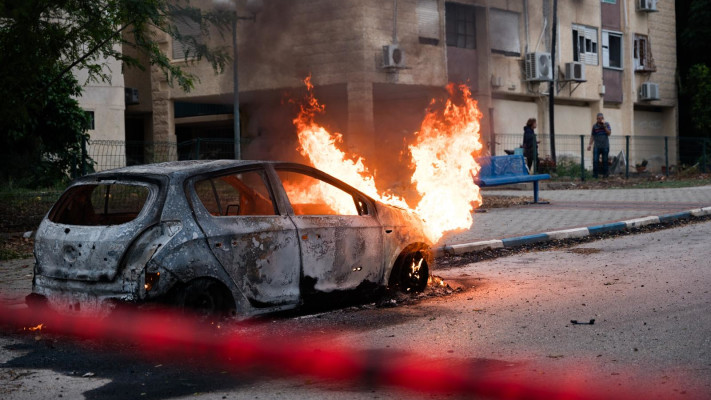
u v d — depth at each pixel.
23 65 13.00
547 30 31.02
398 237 7.52
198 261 5.90
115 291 5.83
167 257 5.77
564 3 32.03
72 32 13.16
